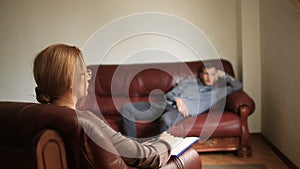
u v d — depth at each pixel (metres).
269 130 3.50
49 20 4.00
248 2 3.68
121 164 1.25
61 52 1.23
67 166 1.14
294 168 2.76
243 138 3.10
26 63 4.08
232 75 3.73
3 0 3.99
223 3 3.93
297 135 2.71
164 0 3.95
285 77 2.94
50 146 1.07
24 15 4.00
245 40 3.74
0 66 4.10
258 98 3.81
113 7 3.97
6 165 1.22
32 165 1.11
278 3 3.04
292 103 2.79
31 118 1.11
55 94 1.25
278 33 3.08
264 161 3.01
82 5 3.97
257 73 3.77
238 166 2.90
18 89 4.12
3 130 1.16
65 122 1.09
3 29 4.04
